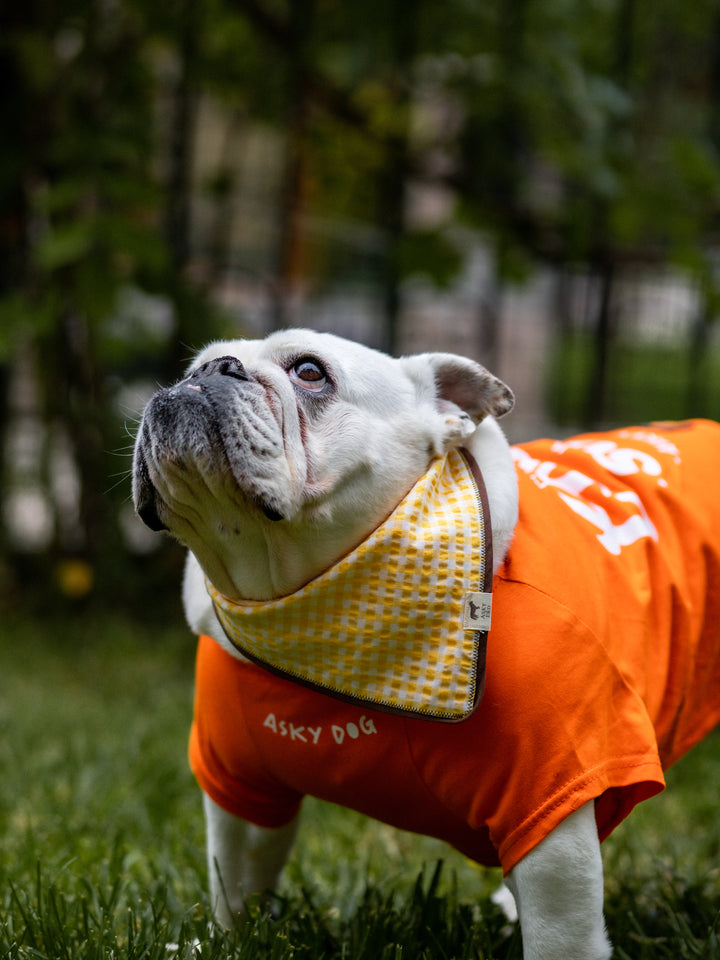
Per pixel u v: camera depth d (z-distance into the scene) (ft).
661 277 27.96
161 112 22.52
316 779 7.38
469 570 6.77
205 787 8.13
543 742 6.61
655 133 21.39
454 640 6.70
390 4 19.07
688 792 12.92
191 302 18.83
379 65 19.61
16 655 19.10
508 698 6.66
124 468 20.85
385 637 6.76
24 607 21.45
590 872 6.64
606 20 21.79
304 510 6.91
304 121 22.79
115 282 17.02
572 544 7.34
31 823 11.14
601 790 6.57
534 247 22.13
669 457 8.67
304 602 6.82
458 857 10.97
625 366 29.32
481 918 8.92
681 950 8.29
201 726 7.99
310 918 8.62
